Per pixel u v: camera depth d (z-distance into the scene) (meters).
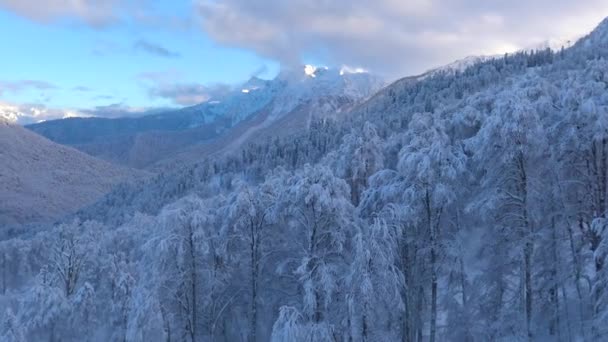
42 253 83.12
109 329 36.28
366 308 22.39
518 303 25.86
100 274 41.91
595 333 21.81
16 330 32.97
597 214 23.94
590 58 106.56
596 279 21.67
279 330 22.14
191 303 27.34
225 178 132.00
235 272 27.75
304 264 23.19
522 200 23.08
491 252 25.39
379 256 22.55
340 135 121.88
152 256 26.64
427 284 25.39
